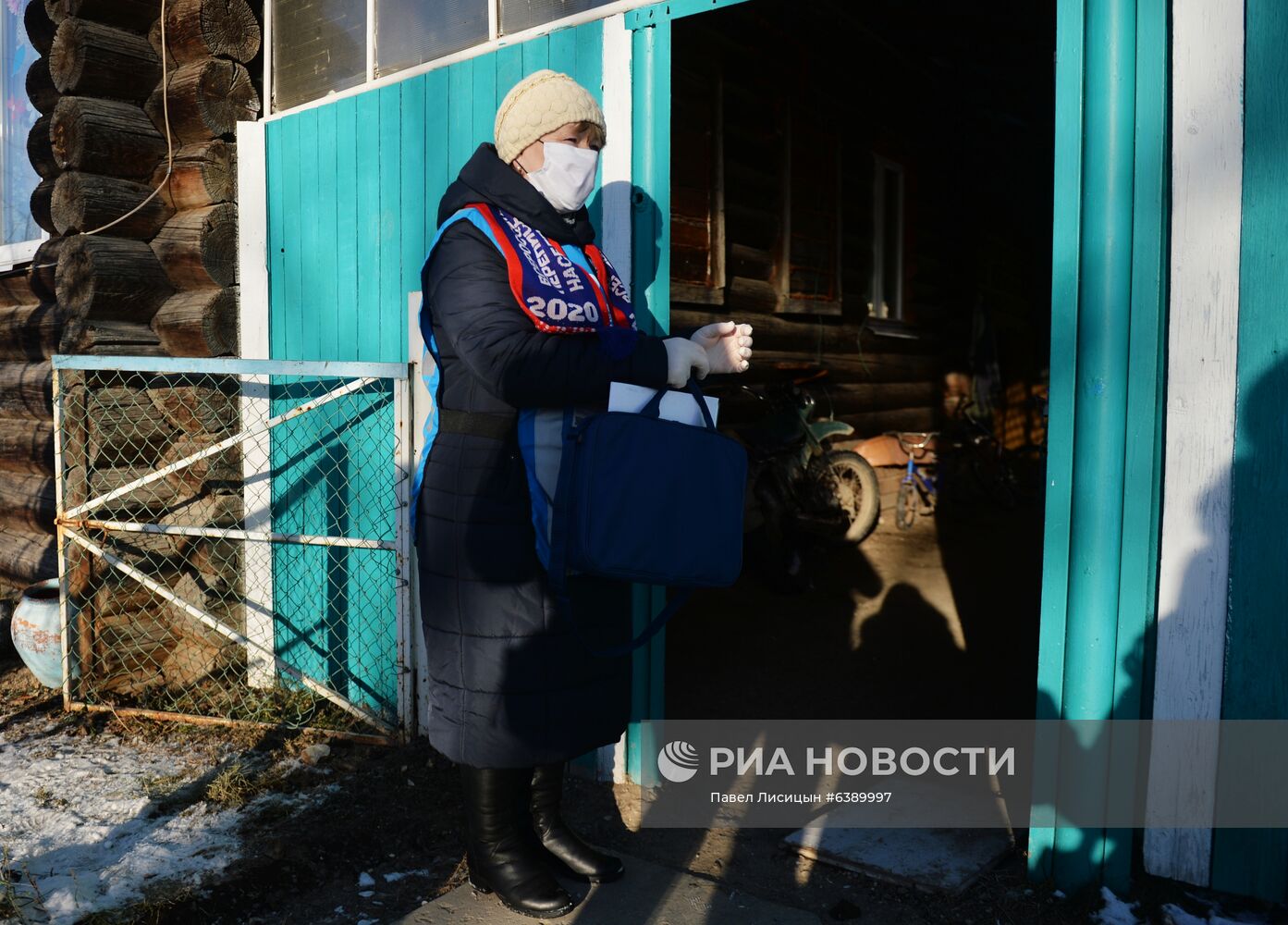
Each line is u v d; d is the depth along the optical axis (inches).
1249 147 80.7
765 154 262.2
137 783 119.4
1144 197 84.7
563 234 83.4
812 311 281.6
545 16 123.5
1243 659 84.0
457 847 105.0
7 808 112.0
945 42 297.9
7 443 184.7
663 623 85.4
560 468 76.5
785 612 203.0
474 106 127.3
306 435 147.6
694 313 233.9
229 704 146.3
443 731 84.8
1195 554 85.4
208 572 155.4
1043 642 91.7
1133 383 86.0
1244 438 82.5
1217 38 81.4
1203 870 87.5
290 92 153.9
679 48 221.5
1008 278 435.2
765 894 96.6
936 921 90.5
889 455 288.7
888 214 339.3
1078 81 86.4
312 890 97.4
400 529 128.9
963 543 271.1
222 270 153.0
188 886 93.5
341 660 146.9
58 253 160.1
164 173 156.4
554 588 77.3
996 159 396.8
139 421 152.1
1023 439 453.7
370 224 140.2
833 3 264.8
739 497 83.0
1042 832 93.6
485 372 75.6
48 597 154.0
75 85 148.7
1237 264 81.9
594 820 111.7
